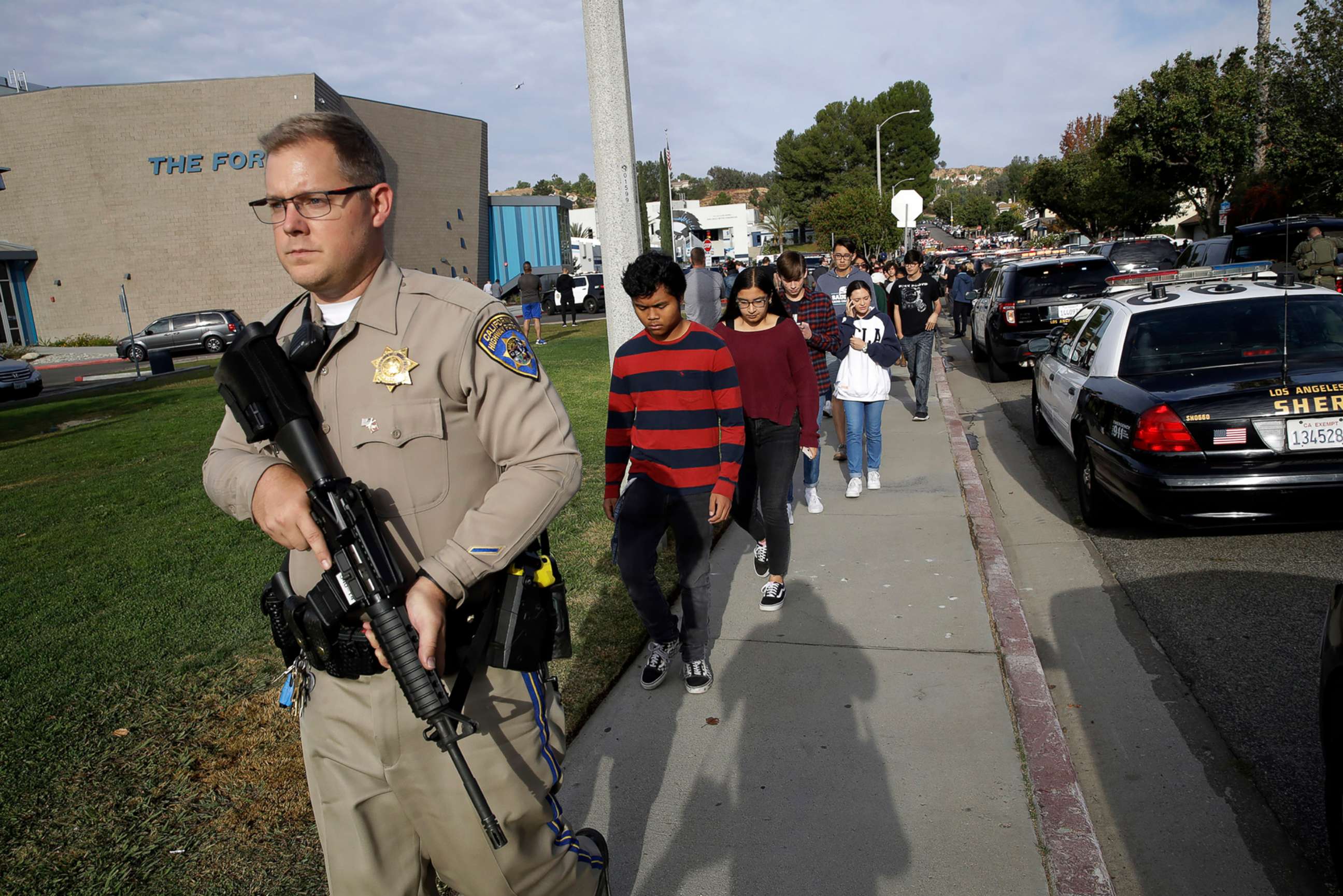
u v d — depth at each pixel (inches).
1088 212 1838.1
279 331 71.1
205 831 116.3
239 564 223.5
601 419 406.0
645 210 1209.4
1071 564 219.0
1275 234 592.1
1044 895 100.1
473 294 67.8
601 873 79.1
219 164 1416.1
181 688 156.3
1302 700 144.7
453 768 67.6
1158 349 232.4
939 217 6092.5
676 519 146.9
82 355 1341.0
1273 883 107.1
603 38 216.2
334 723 69.3
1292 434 189.6
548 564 74.0
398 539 65.9
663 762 130.8
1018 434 384.2
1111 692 154.8
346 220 65.1
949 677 151.0
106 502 302.2
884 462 312.5
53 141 1416.1
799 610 184.5
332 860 69.4
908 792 120.3
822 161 3469.5
